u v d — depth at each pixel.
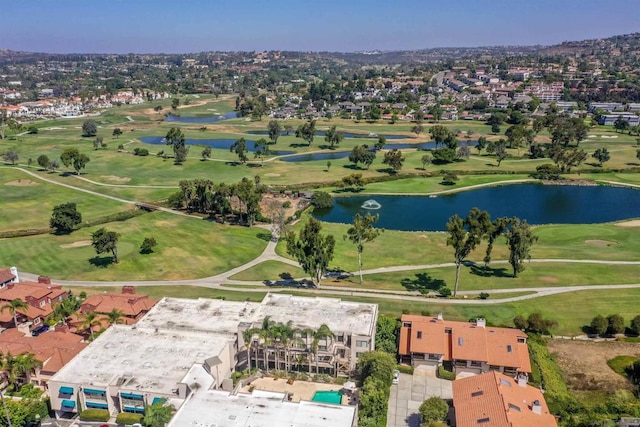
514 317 109.69
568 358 94.19
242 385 86.62
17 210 191.00
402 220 191.62
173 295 122.69
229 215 190.75
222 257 151.00
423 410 74.75
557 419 75.94
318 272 130.62
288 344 89.19
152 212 192.62
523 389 76.62
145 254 151.00
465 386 77.25
